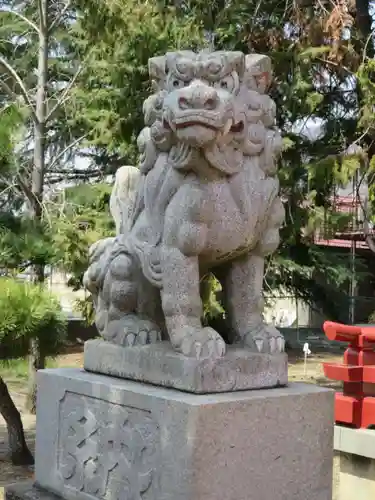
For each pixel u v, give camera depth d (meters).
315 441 2.23
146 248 2.28
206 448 1.97
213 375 2.09
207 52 2.20
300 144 7.52
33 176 7.59
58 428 2.52
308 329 15.44
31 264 5.91
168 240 2.18
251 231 2.21
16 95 8.02
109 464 2.27
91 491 2.34
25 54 10.46
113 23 6.59
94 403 2.35
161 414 2.05
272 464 2.12
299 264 9.64
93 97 7.14
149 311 2.42
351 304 12.14
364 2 7.66
